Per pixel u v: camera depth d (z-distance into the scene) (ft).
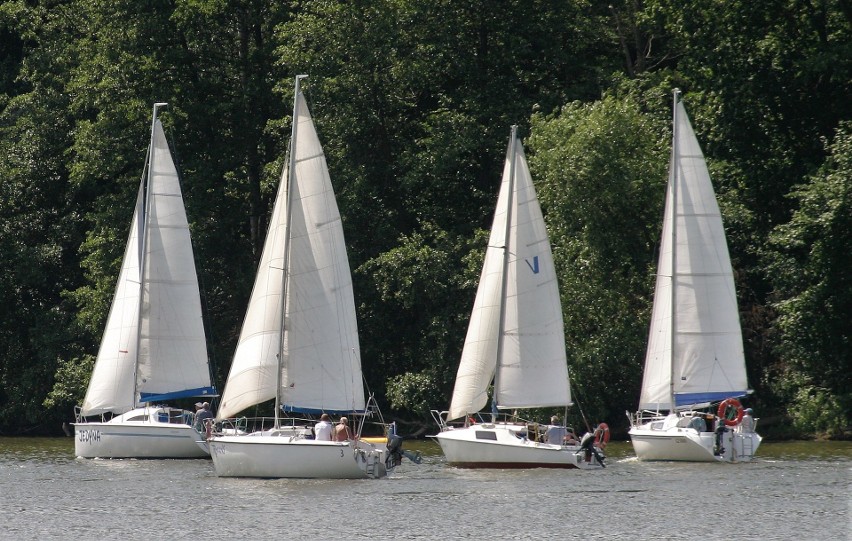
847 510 492.95
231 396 594.24
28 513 498.28
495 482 574.56
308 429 584.81
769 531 453.99
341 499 523.29
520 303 646.74
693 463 646.74
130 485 572.51
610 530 457.27
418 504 511.40
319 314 577.02
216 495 537.24
